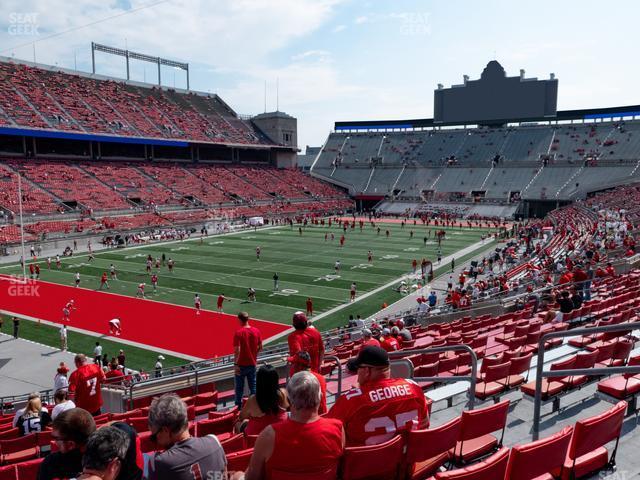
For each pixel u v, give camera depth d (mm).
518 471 4145
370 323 21734
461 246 51219
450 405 8062
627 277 19938
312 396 3490
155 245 52500
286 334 24750
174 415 3561
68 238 50719
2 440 8852
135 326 25750
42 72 74875
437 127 102812
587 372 5121
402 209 84750
